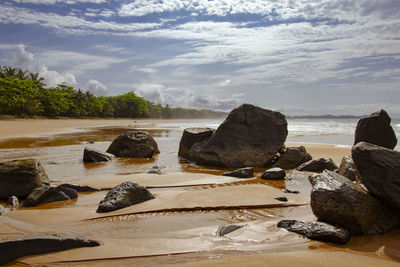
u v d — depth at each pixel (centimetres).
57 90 9231
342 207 479
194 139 1559
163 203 661
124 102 12244
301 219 562
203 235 485
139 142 1580
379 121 823
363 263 369
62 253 407
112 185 884
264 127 1339
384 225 495
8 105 6244
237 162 1273
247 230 498
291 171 1155
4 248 389
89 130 4003
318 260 376
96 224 547
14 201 721
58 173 1116
